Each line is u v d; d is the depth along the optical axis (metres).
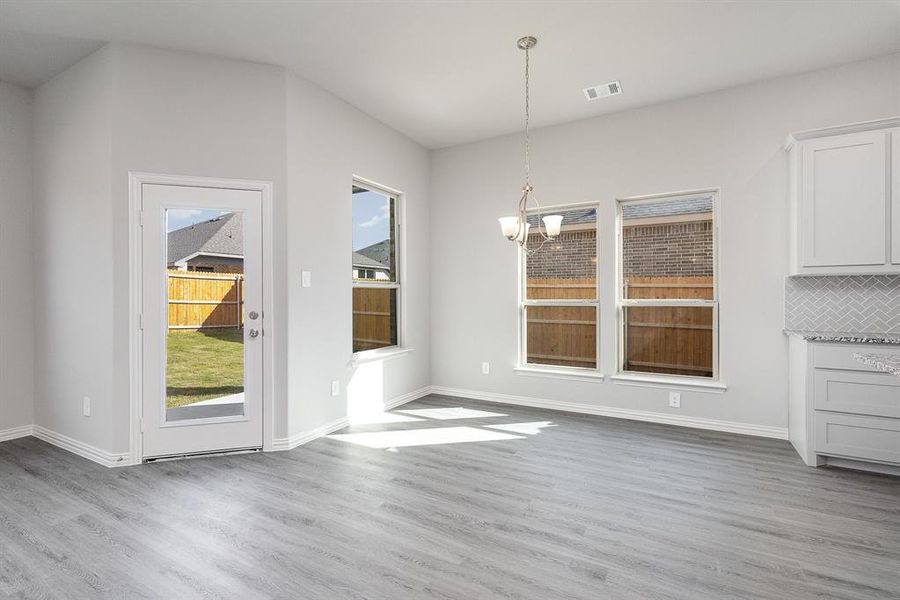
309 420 3.64
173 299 3.23
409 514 2.42
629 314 4.36
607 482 2.83
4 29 2.92
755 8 2.75
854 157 3.08
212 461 3.18
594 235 4.50
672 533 2.23
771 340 3.68
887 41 3.10
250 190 3.37
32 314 3.74
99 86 3.15
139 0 2.66
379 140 4.48
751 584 1.84
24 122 3.70
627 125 4.23
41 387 3.67
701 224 4.02
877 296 3.29
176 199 3.21
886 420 2.87
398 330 4.91
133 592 1.79
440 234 5.26
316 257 3.72
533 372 4.68
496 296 4.93
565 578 1.88
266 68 3.42
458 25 2.94
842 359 2.99
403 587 1.82
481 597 1.76
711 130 3.88
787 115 3.60
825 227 3.17
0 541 2.16
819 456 3.09
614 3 2.71
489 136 4.89
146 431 3.17
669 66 3.45
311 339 3.67
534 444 3.54
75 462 3.17
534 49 3.22
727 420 3.84
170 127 3.19
